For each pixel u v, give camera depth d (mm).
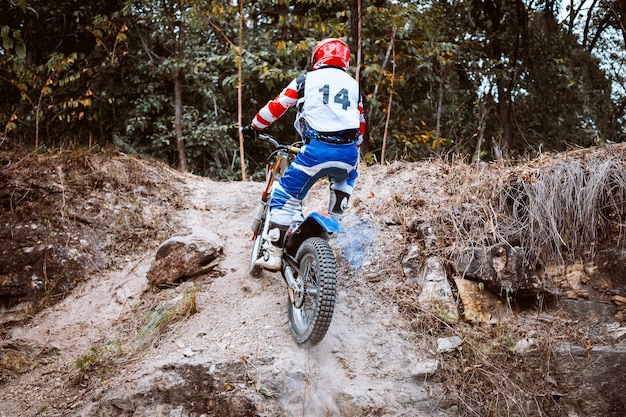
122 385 3732
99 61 12023
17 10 11344
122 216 5453
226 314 4293
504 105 11602
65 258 4977
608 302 4215
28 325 4551
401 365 3871
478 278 4285
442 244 4523
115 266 5078
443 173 5270
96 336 4375
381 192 5242
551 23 12281
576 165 4629
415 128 11383
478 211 4652
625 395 3816
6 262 4832
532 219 4438
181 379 3703
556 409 3795
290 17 9008
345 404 3664
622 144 4809
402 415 3648
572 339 4016
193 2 9039
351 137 3840
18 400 3867
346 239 4758
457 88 11703
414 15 9180
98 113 11992
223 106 12266
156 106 11586
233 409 3607
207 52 11133
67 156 5820
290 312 4078
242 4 8844
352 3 8812
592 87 11656
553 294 4266
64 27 12000
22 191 5312
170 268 4730
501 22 11883
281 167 4281
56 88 11586
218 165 11500
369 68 8359
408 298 4281
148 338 4180
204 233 5230
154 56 12172
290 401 3652
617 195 4480
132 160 6168
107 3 12094
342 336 4023
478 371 3863
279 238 4062
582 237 4441
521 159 5180
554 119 11875
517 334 4043
